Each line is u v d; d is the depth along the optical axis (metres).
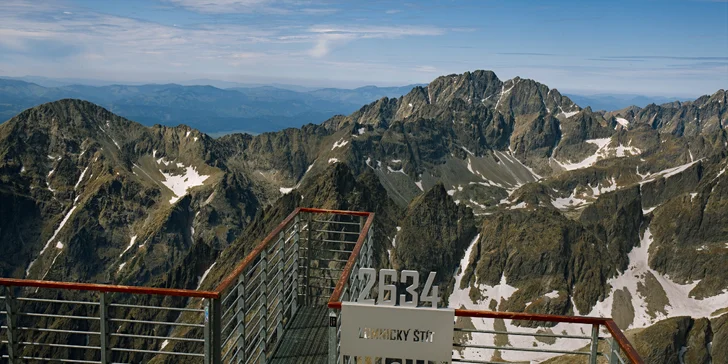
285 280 16.36
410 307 9.99
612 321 9.77
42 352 151.88
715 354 129.88
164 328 148.88
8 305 11.42
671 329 133.00
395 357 10.10
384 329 10.05
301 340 15.19
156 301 157.75
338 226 104.44
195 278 199.12
